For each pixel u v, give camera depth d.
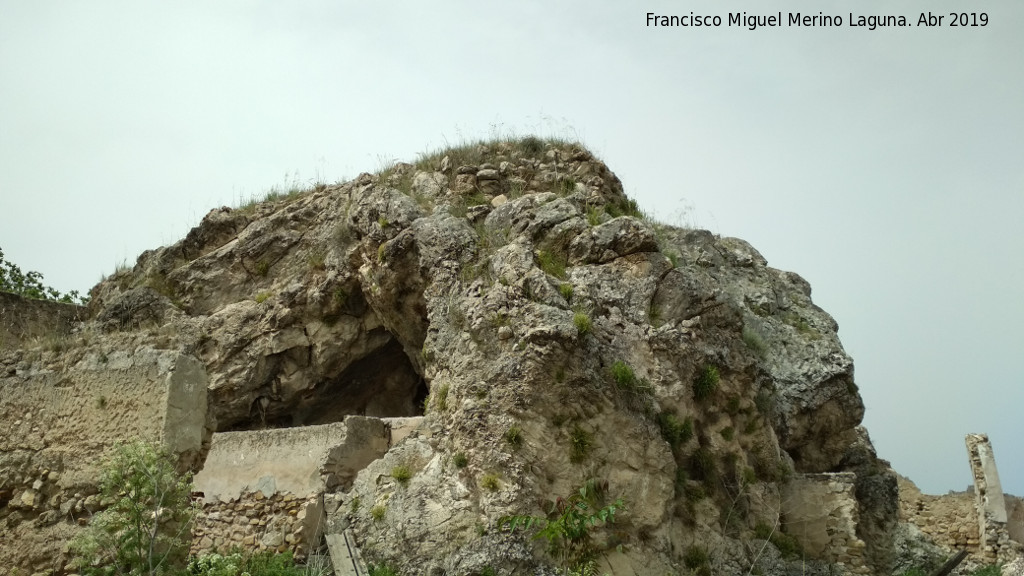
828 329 32.19
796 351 30.62
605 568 18.53
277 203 32.44
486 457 19.38
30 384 14.50
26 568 13.17
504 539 18.27
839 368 30.09
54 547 13.16
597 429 20.12
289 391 28.44
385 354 28.84
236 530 20.05
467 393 20.41
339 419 29.59
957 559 26.33
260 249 30.41
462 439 19.81
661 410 21.38
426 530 18.94
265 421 28.84
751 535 22.16
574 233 23.47
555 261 23.08
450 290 22.73
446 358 21.66
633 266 23.08
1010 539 27.84
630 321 22.03
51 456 13.84
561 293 21.62
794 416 28.88
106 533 12.15
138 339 14.55
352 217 27.42
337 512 19.92
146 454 12.36
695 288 23.48
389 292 25.12
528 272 21.81
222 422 28.27
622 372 20.62
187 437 13.43
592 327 21.09
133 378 13.74
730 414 23.47
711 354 23.16
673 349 22.05
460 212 25.31
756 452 23.77
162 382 13.48
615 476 19.88
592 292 22.11
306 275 28.94
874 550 27.78
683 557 20.19
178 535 12.48
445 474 19.77
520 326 20.75
